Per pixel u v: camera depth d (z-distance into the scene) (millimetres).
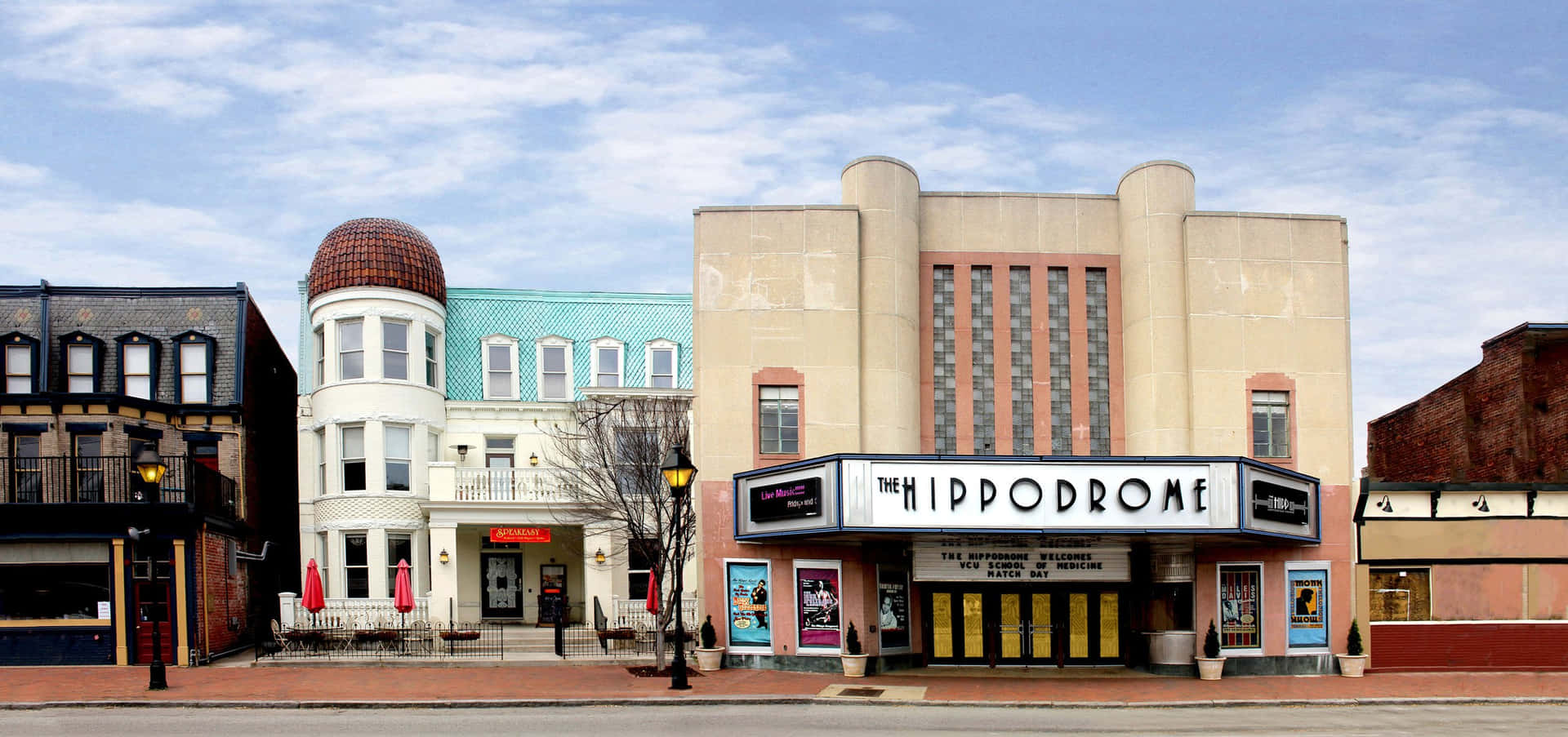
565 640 32625
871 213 29781
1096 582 27609
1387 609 29656
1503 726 21531
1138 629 29203
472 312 39562
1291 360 29594
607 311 40531
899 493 24938
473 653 30641
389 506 35375
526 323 39719
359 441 35812
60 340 34562
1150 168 30188
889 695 24328
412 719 20922
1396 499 29844
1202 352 29297
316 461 36562
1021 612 29516
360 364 35938
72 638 28359
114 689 23812
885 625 28484
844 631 27703
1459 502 29969
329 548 35531
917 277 30266
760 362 29000
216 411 35031
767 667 28141
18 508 27969
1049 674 28141
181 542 29062
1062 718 22031
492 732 19516
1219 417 29078
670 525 28438
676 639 24562
